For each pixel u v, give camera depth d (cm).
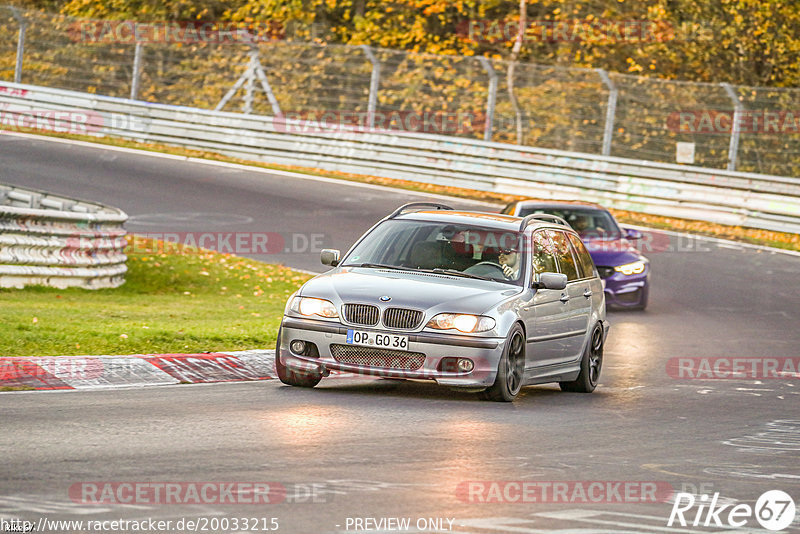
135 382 3350
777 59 13712
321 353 3316
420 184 10775
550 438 2734
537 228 3800
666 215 9906
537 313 3525
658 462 2491
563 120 12438
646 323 5978
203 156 11275
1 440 2356
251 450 2370
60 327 4034
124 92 13212
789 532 1909
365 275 3478
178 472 2119
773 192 9600
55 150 10625
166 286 6259
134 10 15150
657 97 12712
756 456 2650
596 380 3959
